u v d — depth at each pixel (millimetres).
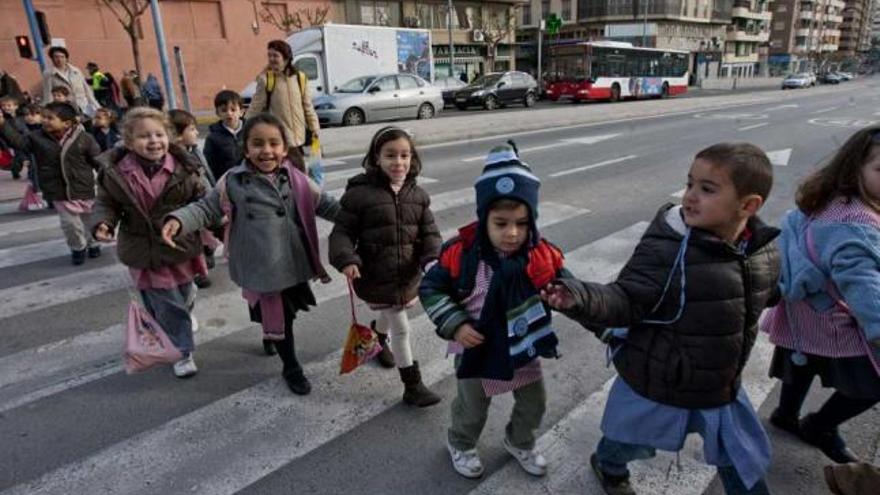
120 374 3283
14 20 20000
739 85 59406
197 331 3824
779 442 2553
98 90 17094
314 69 19828
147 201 2992
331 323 3918
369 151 2818
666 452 2510
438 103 18297
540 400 2312
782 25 89438
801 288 2127
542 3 60969
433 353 3494
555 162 10023
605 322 1743
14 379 3229
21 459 2559
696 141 12703
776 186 7785
